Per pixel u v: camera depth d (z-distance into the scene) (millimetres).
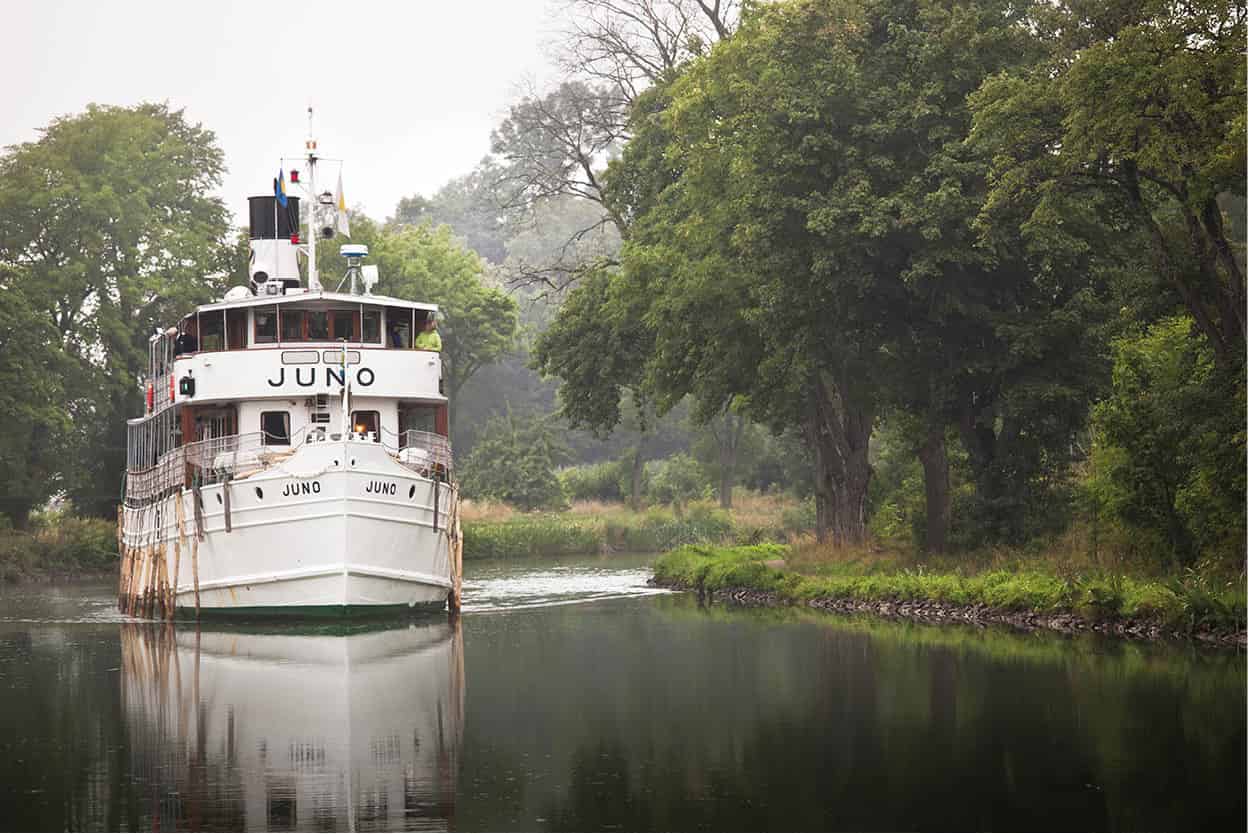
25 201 86750
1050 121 39281
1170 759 22766
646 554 90188
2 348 79562
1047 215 38938
